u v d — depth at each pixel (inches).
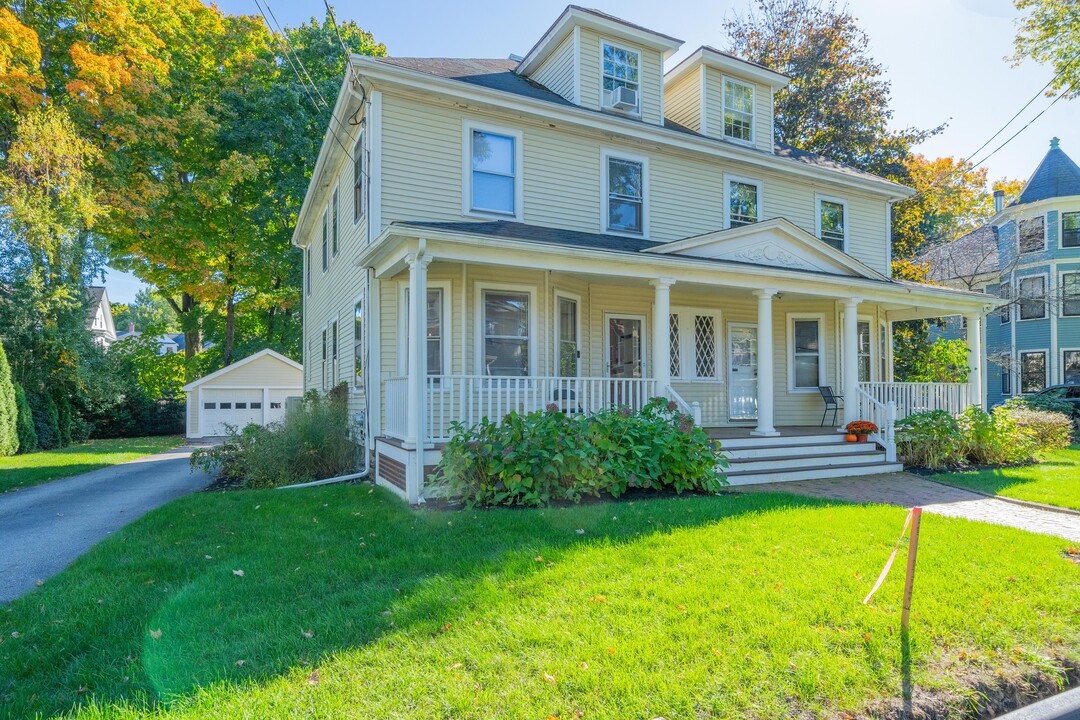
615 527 230.7
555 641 135.6
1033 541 218.7
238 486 392.2
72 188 621.0
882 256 597.3
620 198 464.1
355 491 333.1
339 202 513.3
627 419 323.6
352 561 195.3
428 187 393.7
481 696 114.8
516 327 399.9
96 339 882.1
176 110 807.1
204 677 123.1
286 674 123.9
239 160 800.3
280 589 172.1
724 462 332.2
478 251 325.4
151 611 158.4
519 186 422.9
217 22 843.4
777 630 140.8
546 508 268.7
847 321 452.1
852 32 885.2
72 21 705.6
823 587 166.9
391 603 158.7
